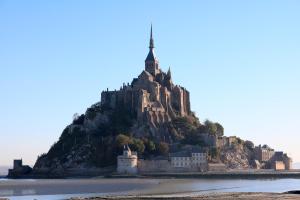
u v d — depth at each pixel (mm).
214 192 195750
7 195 181625
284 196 170500
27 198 168750
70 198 164375
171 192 196750
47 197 172750
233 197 166375
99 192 198875
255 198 162750
